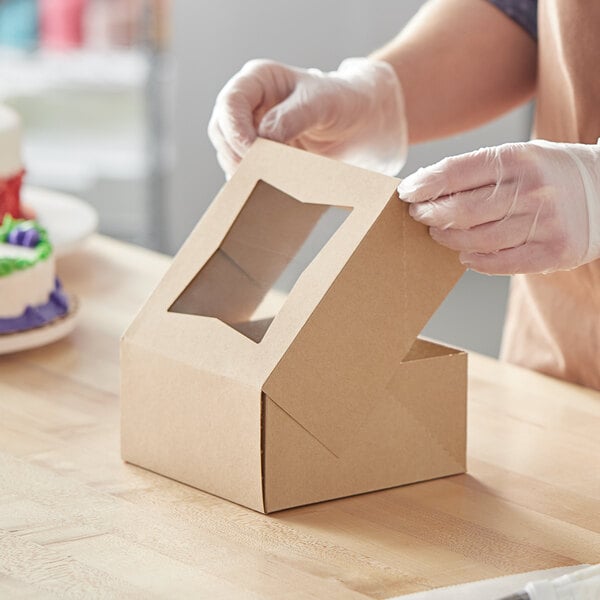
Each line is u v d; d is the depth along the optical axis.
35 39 3.97
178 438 1.22
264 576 1.04
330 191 1.21
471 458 1.33
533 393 1.54
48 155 4.03
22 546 1.08
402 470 1.24
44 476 1.25
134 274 1.98
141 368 1.24
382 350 1.18
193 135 3.98
